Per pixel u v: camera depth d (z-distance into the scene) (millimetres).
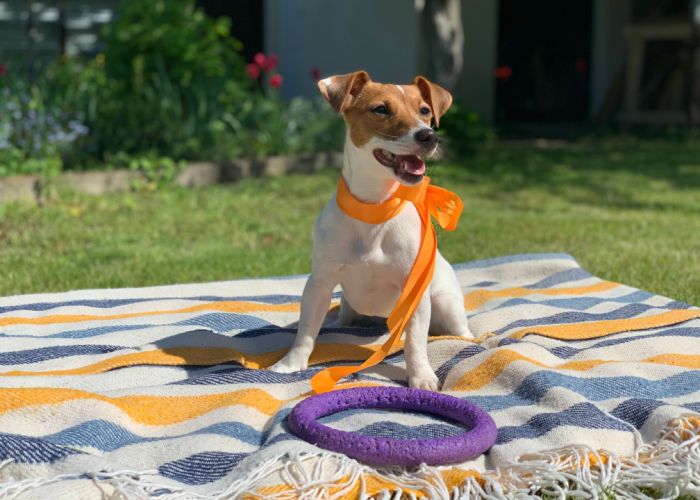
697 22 4297
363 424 794
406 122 856
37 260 1565
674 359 979
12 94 2648
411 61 3781
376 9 3762
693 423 769
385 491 678
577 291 1289
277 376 923
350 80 891
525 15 5828
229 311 1183
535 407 827
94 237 1788
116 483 649
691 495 688
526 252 1723
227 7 3723
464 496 673
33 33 2896
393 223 921
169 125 2723
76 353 992
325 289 963
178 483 686
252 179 2729
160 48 2945
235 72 3215
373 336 1093
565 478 695
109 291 1270
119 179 2395
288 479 669
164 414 825
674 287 1381
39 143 2391
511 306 1192
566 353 1016
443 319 1061
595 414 792
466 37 4660
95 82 2951
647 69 4605
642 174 3037
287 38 3701
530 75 5906
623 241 1819
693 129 4402
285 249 1741
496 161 3414
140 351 986
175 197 2342
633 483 701
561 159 3475
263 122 3166
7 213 1932
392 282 957
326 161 3084
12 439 701
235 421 789
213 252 1689
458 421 813
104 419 776
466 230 1973
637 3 4746
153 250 1688
